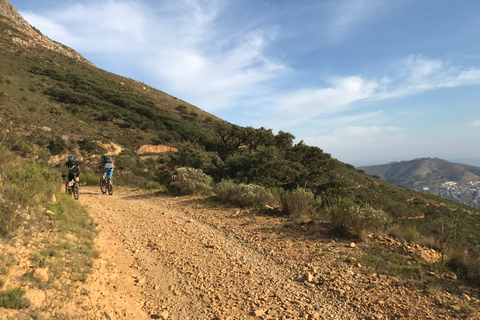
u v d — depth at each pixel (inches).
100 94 3189.0
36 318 102.9
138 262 207.8
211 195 483.2
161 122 2886.3
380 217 248.8
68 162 388.2
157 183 687.1
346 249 218.1
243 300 155.2
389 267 183.5
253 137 1504.7
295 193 328.5
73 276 149.5
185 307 148.2
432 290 151.3
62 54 4335.6
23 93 2256.4
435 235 230.8
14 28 4266.7
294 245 235.0
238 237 266.1
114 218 333.7
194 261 211.2
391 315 135.0
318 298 156.4
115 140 2207.2
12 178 225.8
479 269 165.6
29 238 166.9
